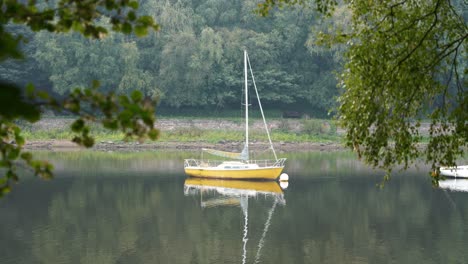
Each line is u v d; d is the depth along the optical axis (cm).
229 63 7762
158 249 1894
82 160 4694
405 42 954
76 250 1870
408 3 980
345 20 6981
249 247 1920
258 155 5506
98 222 2306
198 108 7912
